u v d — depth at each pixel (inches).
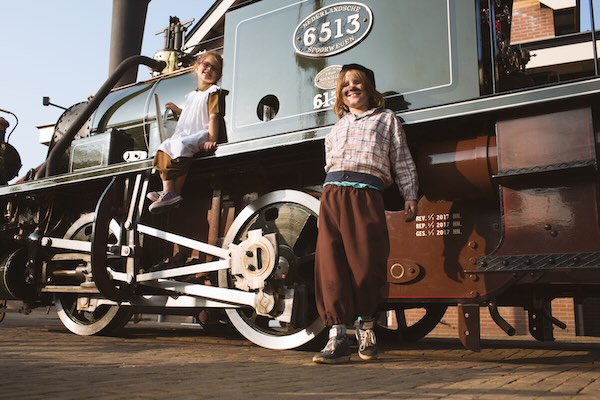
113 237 157.2
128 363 87.8
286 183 134.0
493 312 102.3
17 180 187.0
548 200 90.0
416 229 105.7
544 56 210.4
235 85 133.0
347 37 117.0
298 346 115.7
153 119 172.4
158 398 55.9
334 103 110.5
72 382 66.1
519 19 322.3
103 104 191.9
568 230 87.7
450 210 103.4
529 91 90.0
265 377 74.0
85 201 173.0
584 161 86.7
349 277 95.7
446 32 105.7
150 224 150.3
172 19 212.8
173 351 110.1
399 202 119.9
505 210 93.3
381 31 113.1
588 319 279.6
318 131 109.0
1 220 184.5
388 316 292.0
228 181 141.3
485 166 96.7
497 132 94.7
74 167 170.7
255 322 130.9
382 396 60.0
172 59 193.6
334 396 59.3
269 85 126.9
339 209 96.8
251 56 132.0
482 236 99.6
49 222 173.6
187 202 149.2
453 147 101.3
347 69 105.7
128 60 177.6
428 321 168.1
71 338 145.4
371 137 98.4
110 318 154.1
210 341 148.0
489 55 115.9
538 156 90.3
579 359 112.5
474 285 97.6
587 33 201.8
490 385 69.5
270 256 114.3
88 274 146.7
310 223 124.9
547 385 70.1
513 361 107.6
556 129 89.8
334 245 96.1
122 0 264.8
